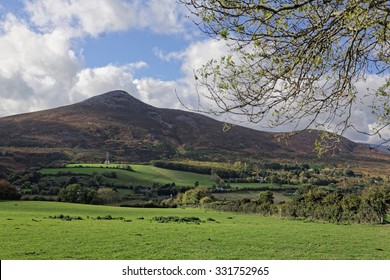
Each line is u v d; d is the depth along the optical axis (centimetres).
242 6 532
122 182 13225
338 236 3722
